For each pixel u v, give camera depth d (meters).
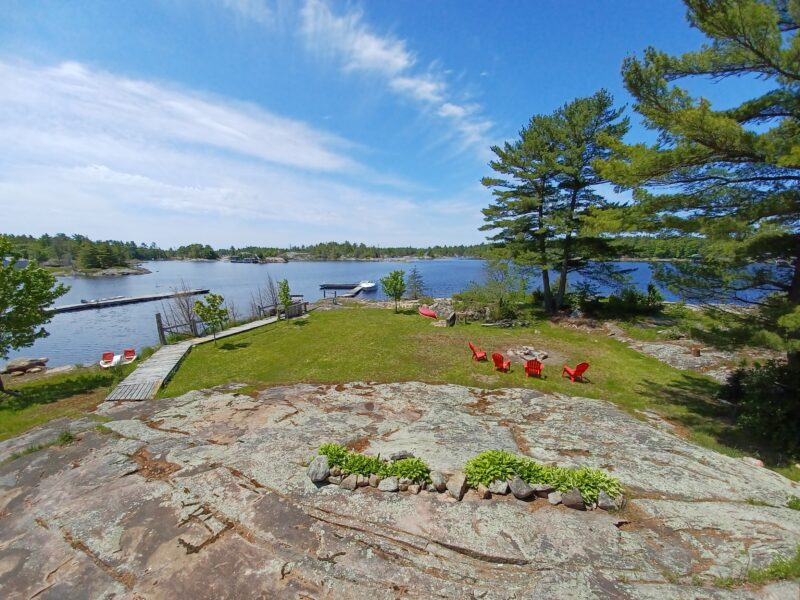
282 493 5.34
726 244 7.73
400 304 27.94
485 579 3.92
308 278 75.25
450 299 26.20
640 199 9.16
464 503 5.07
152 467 6.23
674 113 7.32
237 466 6.07
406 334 17.75
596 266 21.12
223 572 4.09
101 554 4.42
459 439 7.06
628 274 20.47
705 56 7.75
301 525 4.73
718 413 9.40
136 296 47.38
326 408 9.02
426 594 3.76
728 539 4.39
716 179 8.48
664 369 13.12
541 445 6.95
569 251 20.69
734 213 8.33
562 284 21.52
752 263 8.44
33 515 5.16
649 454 6.68
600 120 18.31
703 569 3.93
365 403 9.39
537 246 21.39
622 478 5.79
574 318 20.11
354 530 4.63
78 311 37.59
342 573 4.02
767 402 8.02
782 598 3.44
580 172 18.83
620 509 5.00
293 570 4.07
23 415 9.34
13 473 6.31
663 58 8.08
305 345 15.93
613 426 8.02
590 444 7.04
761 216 7.72
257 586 3.90
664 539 4.45
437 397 9.89
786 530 4.49
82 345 23.72
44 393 11.06
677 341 15.95
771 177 7.89
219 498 5.30
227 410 8.92
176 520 4.90
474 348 14.15
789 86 7.44
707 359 13.73
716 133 6.93
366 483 5.44
